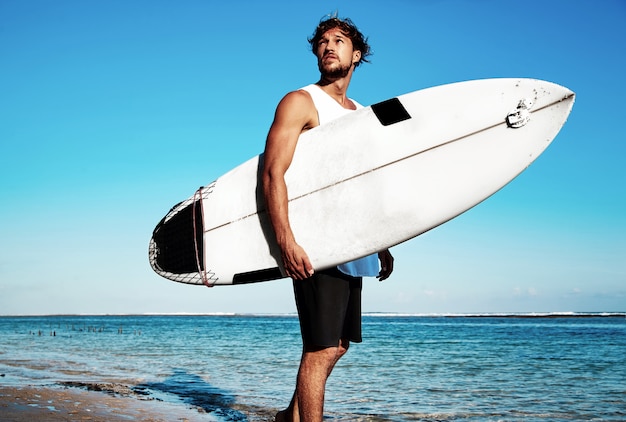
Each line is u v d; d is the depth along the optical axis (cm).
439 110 254
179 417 423
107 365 939
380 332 3581
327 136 248
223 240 275
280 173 226
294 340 2189
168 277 293
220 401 534
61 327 4612
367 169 247
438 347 1786
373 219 241
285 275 249
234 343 1923
